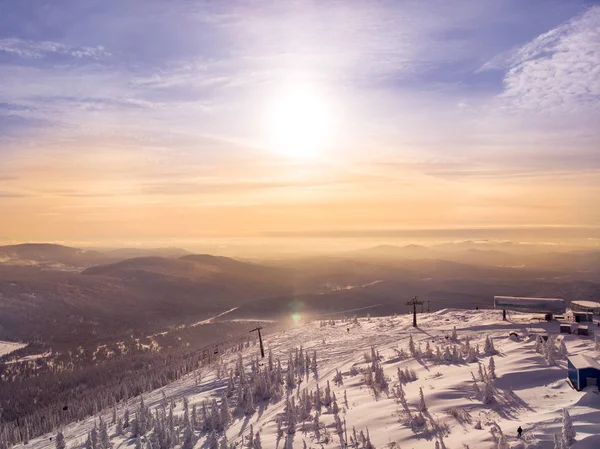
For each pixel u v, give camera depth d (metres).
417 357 79.50
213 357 138.62
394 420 53.91
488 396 53.97
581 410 45.72
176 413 74.81
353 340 108.00
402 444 47.53
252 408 71.06
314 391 72.56
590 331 80.75
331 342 110.56
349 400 64.81
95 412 114.94
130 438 67.00
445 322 112.31
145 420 69.00
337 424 56.28
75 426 99.81
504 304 102.81
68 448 71.38
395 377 71.12
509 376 59.97
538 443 40.09
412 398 59.16
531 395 53.66
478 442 42.94
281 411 67.69
